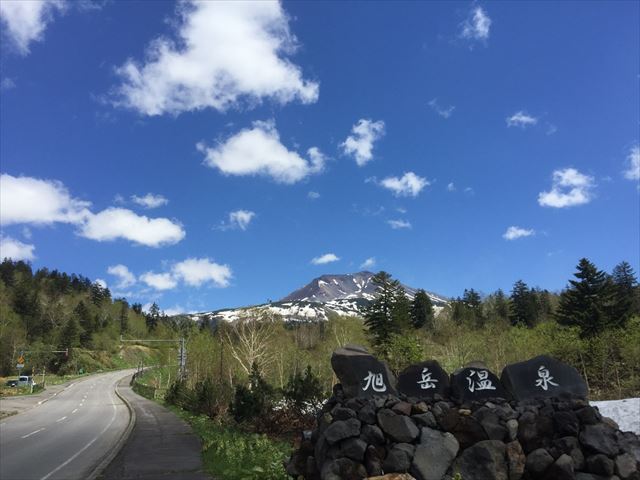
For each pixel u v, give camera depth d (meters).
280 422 17.75
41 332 123.31
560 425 6.30
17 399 58.12
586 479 5.96
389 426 6.53
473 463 6.24
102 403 50.97
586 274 51.19
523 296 80.81
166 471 12.42
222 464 12.34
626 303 53.16
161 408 39.06
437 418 6.60
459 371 7.03
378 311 47.06
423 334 61.03
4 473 13.95
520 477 6.18
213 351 51.59
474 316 78.31
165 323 168.38
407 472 6.26
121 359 134.50
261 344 43.69
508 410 6.50
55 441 21.72
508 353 42.59
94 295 168.00
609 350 42.38
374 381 7.04
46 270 171.00
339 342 46.00
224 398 25.41
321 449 6.95
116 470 12.70
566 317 51.62
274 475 9.73
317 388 19.20
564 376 6.84
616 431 6.52
